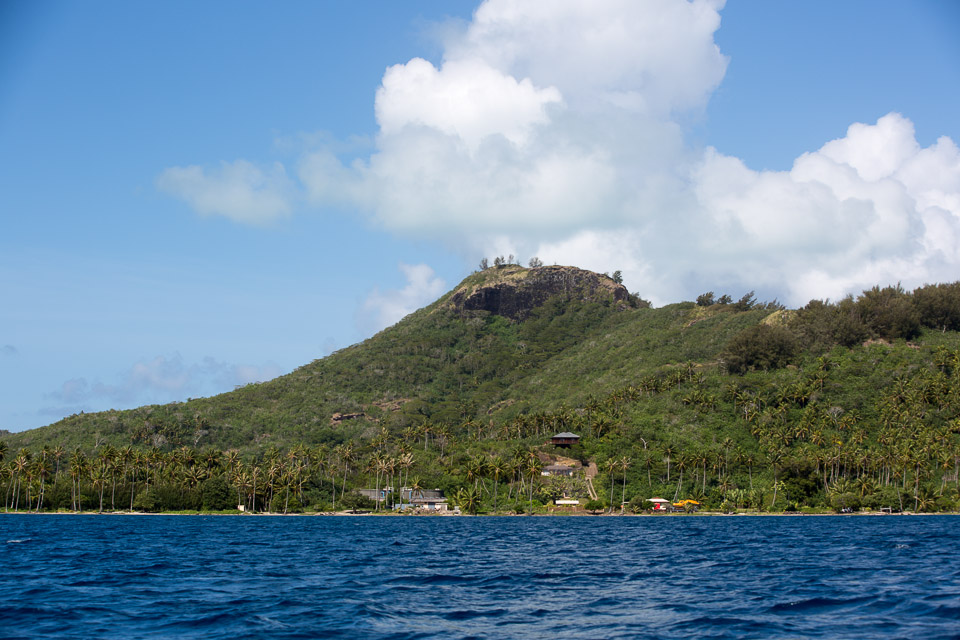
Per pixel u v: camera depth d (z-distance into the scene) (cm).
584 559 8456
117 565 7906
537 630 4344
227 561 8394
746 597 5441
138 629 4422
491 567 7669
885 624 4294
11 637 4216
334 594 5766
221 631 4347
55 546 10275
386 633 4278
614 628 4372
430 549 10019
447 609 5056
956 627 4141
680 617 4675
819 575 6662
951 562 7594
